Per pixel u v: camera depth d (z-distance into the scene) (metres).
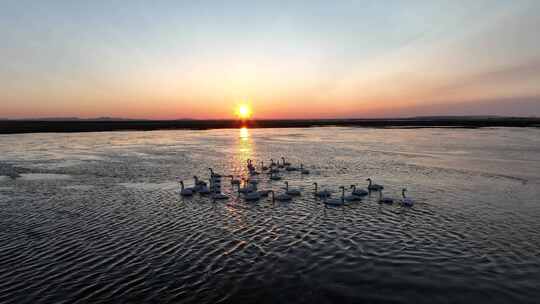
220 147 78.00
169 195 32.44
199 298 14.89
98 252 19.39
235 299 14.83
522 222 23.83
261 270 17.28
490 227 22.91
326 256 18.78
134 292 15.34
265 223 24.19
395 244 20.25
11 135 117.44
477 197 30.56
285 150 70.56
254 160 56.44
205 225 23.83
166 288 15.68
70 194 32.72
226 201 30.22
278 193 33.31
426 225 23.41
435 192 32.62
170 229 23.05
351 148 72.31
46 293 15.24
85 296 15.02
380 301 14.63
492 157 55.25
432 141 86.81
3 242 20.72
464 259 18.30
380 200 29.45
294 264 17.88
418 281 16.16
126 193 33.19
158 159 57.38
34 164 51.16
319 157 58.81
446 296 14.93
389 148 71.19
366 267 17.52
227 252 19.38
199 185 34.81
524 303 14.38
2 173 43.84
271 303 14.55
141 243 20.67
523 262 17.91
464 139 91.44
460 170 44.06
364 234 21.86
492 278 16.36
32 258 18.59
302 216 25.73
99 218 25.36
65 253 19.23
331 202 28.61
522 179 38.03
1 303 14.45
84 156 60.78
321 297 14.94
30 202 29.77
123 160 55.84
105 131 149.75
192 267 17.62
